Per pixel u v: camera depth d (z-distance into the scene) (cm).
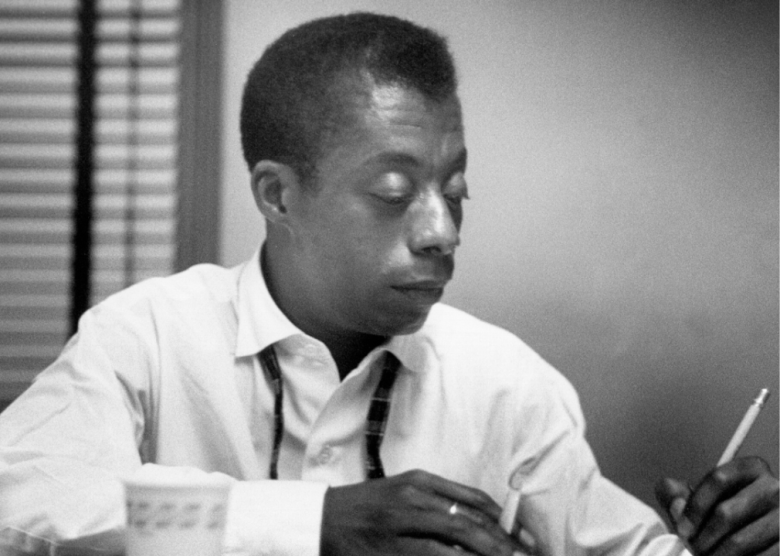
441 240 156
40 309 331
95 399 169
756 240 317
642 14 320
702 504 156
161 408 178
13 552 144
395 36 163
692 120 319
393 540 134
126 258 328
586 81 320
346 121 159
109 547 143
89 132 328
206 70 320
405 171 157
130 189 327
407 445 181
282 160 166
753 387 315
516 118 319
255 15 321
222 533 112
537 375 194
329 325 173
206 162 319
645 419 316
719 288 317
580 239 317
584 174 319
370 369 177
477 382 188
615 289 318
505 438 188
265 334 175
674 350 316
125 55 325
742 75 319
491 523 136
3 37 328
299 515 136
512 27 319
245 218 319
